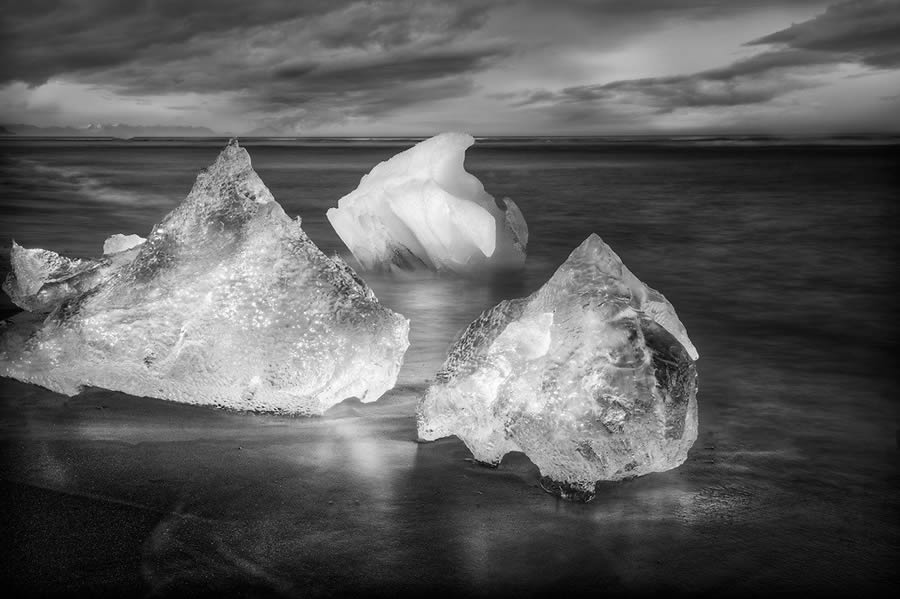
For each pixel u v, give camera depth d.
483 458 3.22
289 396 3.65
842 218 13.18
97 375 3.84
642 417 2.84
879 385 4.47
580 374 2.93
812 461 3.33
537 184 21.31
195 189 3.90
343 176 25.72
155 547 2.53
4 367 3.86
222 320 3.66
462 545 2.58
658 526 2.74
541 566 2.47
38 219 12.27
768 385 4.47
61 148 65.31
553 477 2.99
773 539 2.66
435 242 7.93
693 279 8.09
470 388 3.19
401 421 3.71
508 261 8.28
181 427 3.58
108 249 5.75
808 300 7.02
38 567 2.41
